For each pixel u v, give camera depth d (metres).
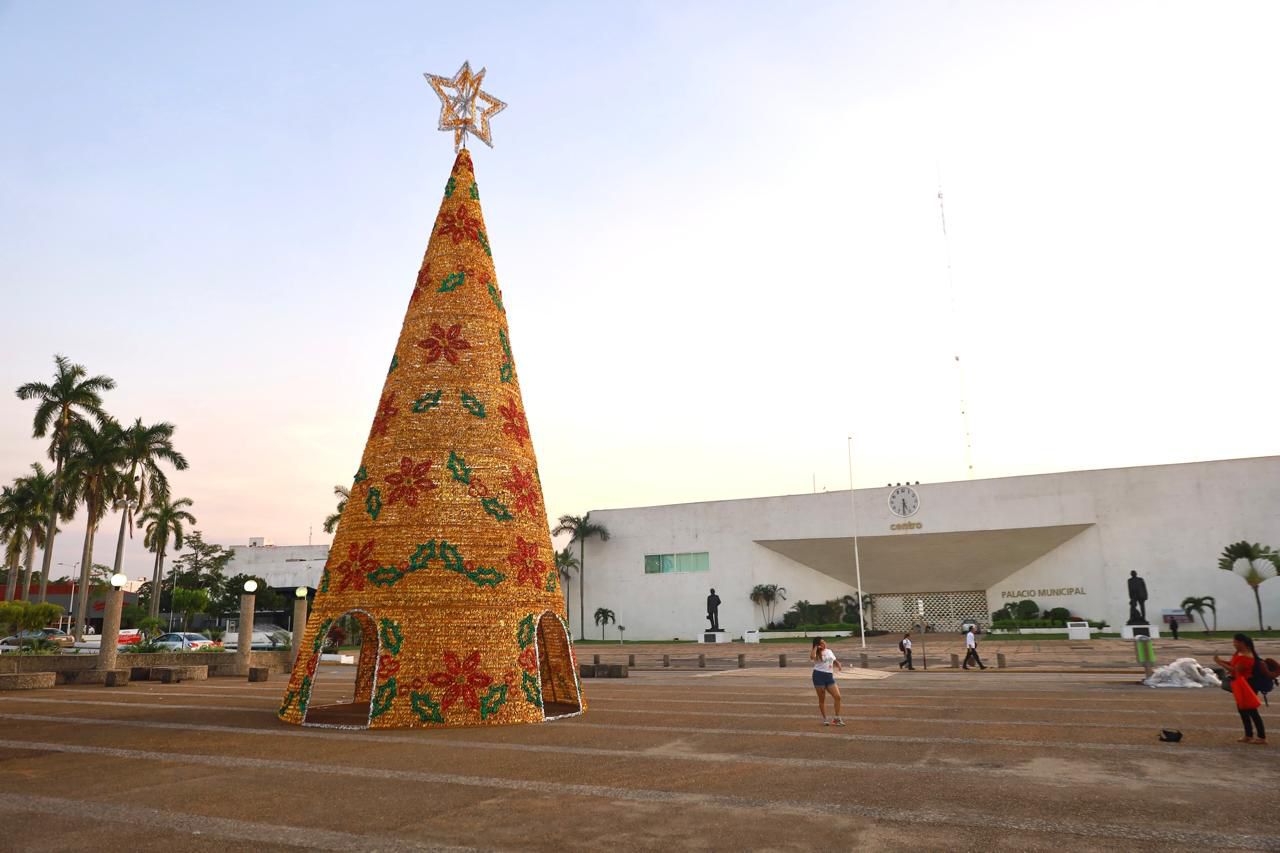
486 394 15.94
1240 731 12.50
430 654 14.02
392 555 14.50
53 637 48.69
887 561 65.44
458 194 17.52
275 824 7.35
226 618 82.56
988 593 64.12
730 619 69.12
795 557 68.25
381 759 10.70
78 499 51.06
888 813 7.57
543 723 14.36
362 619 17.88
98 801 8.32
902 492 64.88
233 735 13.11
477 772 9.77
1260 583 54.59
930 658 37.75
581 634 73.88
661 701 18.67
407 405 15.59
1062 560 61.16
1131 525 59.34
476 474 15.20
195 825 7.33
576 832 7.01
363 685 18.31
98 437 50.66
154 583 65.38
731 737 12.54
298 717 14.65
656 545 72.88
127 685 24.97
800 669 31.94
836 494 67.06
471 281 16.75
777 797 8.29
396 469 15.09
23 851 6.55
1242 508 56.94
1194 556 57.47
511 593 14.82
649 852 6.42
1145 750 10.91
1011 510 61.78
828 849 6.43
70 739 12.79
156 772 9.91
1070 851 6.31
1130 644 45.06
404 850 6.54
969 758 10.45
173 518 67.38
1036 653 39.19
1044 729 13.00
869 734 12.75
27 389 50.81
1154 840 6.61
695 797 8.32
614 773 9.66
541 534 16.02
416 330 16.30
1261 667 11.48
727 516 70.69
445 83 18.44
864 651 44.81
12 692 22.44
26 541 62.41
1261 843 6.50
